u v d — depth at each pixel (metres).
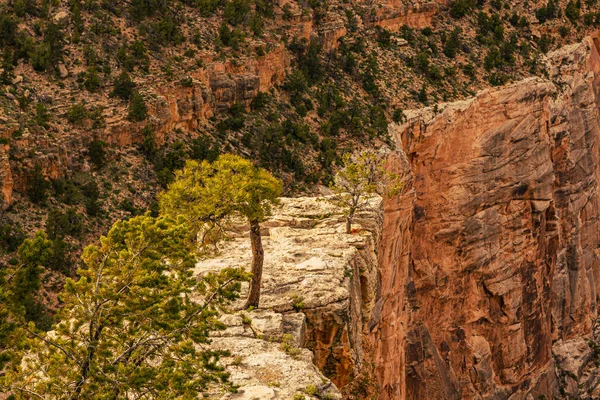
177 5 109.62
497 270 119.12
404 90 120.62
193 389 34.88
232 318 42.62
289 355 40.16
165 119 92.75
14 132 80.50
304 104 111.44
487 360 118.75
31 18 97.25
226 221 47.91
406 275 103.12
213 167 45.66
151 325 35.25
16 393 33.19
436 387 108.50
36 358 35.03
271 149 100.06
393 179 65.19
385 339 88.44
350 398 55.75
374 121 111.12
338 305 46.16
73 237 76.75
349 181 59.38
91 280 36.03
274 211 59.31
